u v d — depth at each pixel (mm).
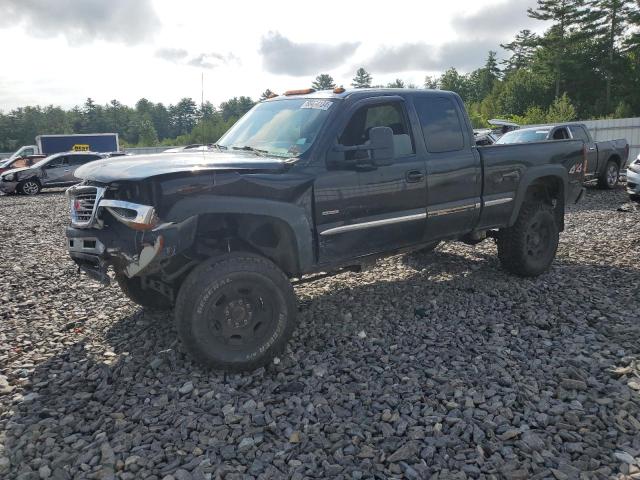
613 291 5664
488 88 105625
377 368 3945
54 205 16875
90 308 5504
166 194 3648
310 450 2973
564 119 46938
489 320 4914
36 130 147875
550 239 6246
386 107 4887
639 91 62906
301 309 5289
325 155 4363
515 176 5797
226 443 3057
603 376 3750
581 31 64562
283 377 3852
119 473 2791
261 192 3977
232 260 3832
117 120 155875
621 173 18953
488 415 3283
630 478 2680
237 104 160125
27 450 2994
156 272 4219
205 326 3750
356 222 4547
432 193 5066
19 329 4910
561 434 3070
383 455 2906
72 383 3807
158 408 3428
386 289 5902
